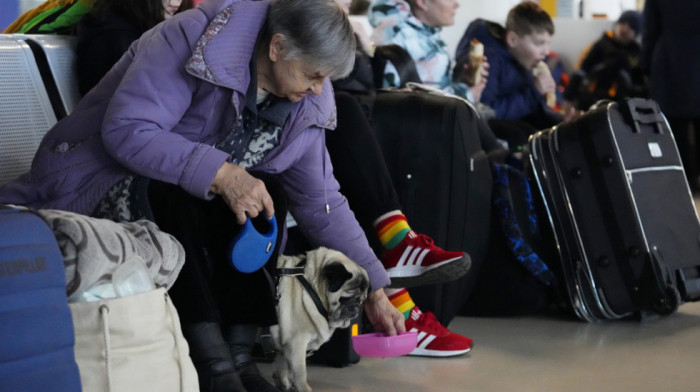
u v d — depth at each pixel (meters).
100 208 2.92
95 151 2.92
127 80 2.88
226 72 2.91
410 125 4.46
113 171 2.91
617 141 4.66
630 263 4.64
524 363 4.05
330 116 3.30
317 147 3.38
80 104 3.08
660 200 4.78
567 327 4.79
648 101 4.94
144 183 2.87
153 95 2.85
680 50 8.72
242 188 2.81
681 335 4.61
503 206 4.85
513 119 6.97
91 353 2.26
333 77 3.02
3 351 2.02
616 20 9.49
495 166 4.95
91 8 3.89
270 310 3.02
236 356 3.05
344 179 4.02
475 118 4.68
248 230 2.85
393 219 4.01
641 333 4.64
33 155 3.58
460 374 3.86
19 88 3.60
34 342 2.08
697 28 8.60
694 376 3.85
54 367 2.13
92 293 2.32
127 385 2.30
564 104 8.41
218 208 2.94
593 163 4.70
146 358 2.37
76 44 3.91
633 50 9.23
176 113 2.91
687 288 4.75
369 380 3.77
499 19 8.41
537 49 6.91
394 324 3.65
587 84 9.08
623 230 4.64
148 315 2.38
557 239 4.85
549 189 4.84
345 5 5.61
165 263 2.62
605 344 4.42
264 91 3.11
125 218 2.87
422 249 3.96
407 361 4.10
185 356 2.51
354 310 3.34
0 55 3.57
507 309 4.91
